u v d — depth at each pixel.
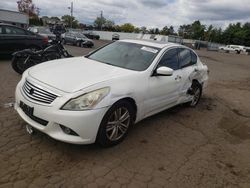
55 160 3.28
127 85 3.69
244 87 10.39
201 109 6.24
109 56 4.75
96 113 3.22
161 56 4.58
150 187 3.01
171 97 4.86
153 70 4.26
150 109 4.32
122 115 3.72
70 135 3.21
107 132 3.54
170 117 5.34
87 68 3.98
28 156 3.29
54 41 9.91
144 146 3.91
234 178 3.42
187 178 3.27
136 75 3.95
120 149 3.72
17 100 3.66
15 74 7.72
